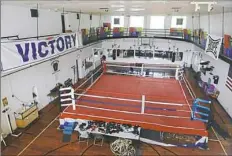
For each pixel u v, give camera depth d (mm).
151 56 18016
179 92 10273
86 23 15984
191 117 7500
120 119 7387
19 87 8219
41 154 6652
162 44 17688
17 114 8094
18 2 6215
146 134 7320
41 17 9609
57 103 10781
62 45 9750
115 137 7328
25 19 8383
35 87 9406
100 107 8375
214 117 9312
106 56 19109
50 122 8734
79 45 11836
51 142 7320
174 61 17438
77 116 7699
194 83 13836
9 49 6332
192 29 17312
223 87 10328
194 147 7062
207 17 14203
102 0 5379
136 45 18000
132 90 10500
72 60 13375
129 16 18250
